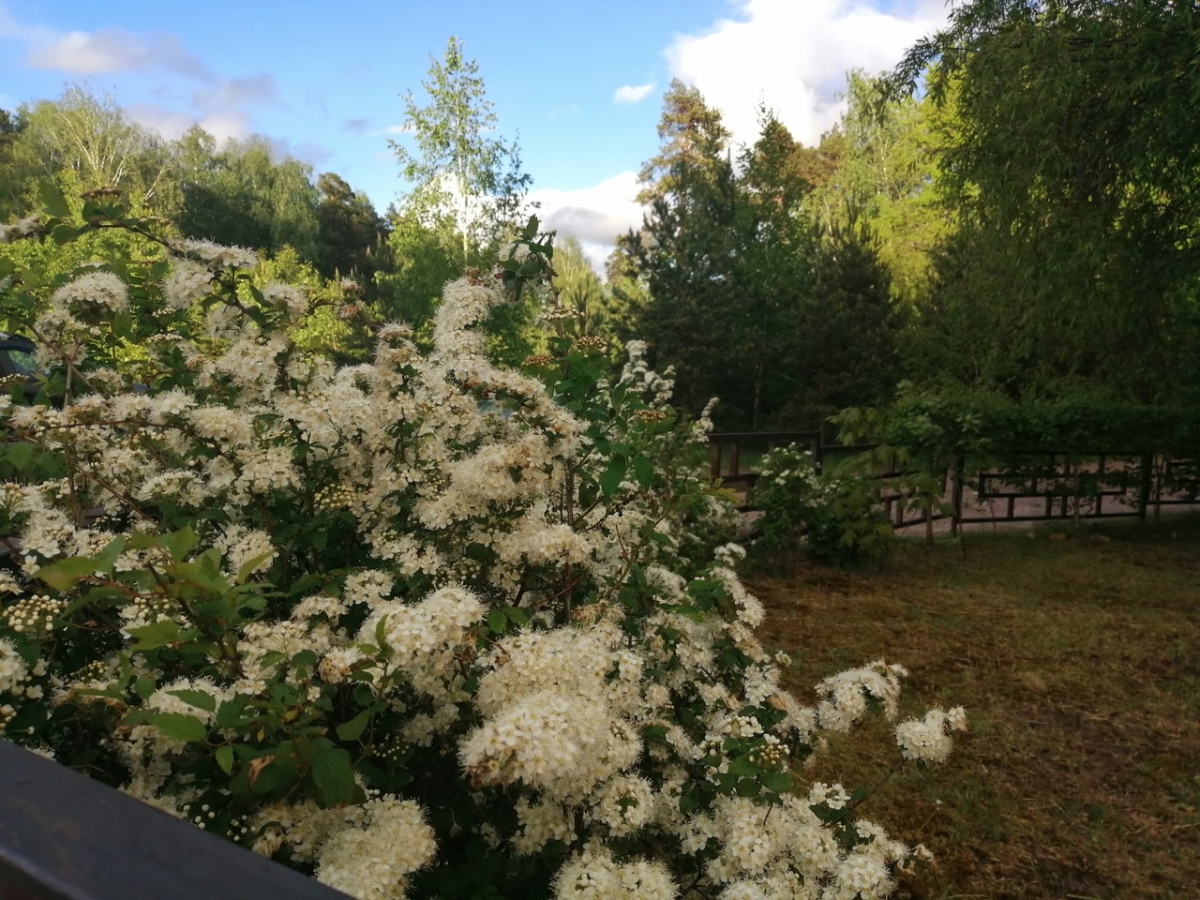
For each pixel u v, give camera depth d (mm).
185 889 595
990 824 3221
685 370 19219
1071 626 5676
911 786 3502
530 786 1716
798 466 7062
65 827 667
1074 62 7871
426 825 1588
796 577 6945
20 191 33219
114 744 1793
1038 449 8914
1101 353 10031
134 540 1348
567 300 3148
